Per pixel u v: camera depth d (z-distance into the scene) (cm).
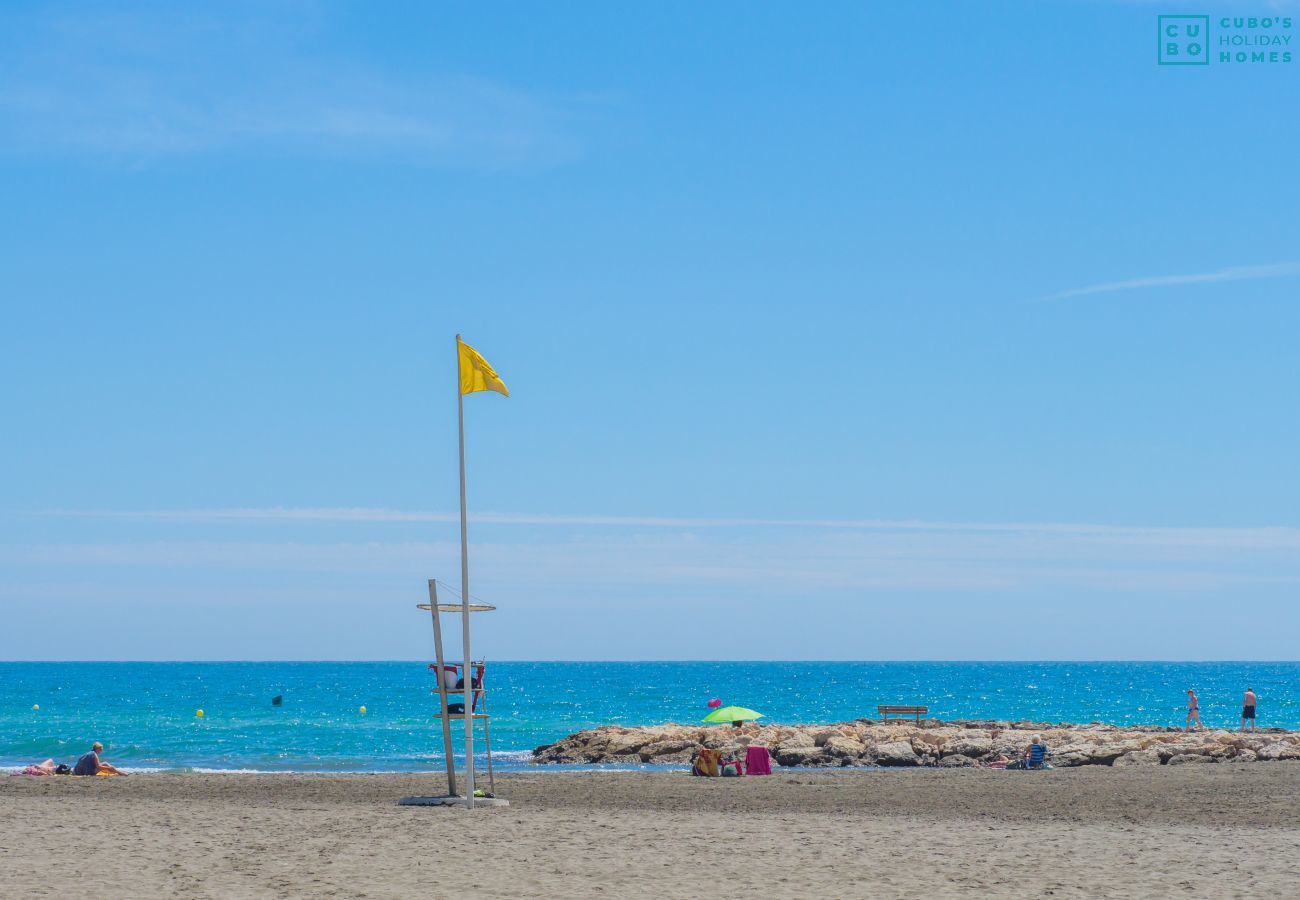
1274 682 17512
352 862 1559
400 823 1977
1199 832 1872
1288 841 1761
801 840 1783
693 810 2286
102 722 7575
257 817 2064
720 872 1493
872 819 2092
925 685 16100
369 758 4747
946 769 3719
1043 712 9756
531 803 2441
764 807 2369
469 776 2223
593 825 1958
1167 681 18262
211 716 8306
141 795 2666
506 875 1464
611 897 1323
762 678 19250
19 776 3350
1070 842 1759
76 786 2931
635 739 4553
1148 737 4250
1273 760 3653
